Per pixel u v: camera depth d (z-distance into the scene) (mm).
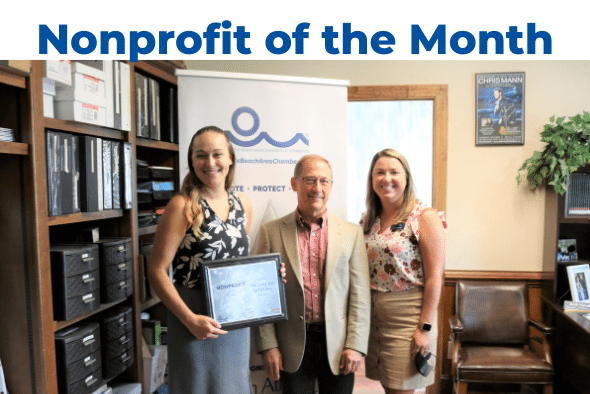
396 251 1733
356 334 1594
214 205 1398
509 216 2965
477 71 2928
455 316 2615
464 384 2355
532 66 2883
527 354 2504
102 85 2047
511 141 2920
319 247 1603
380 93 2998
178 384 1366
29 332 1694
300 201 1587
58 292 1808
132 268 2338
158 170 2703
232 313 1372
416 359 1718
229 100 2143
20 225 1662
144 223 2596
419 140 3094
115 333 2170
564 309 2561
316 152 2225
